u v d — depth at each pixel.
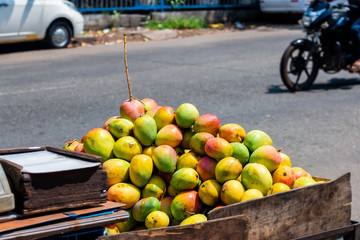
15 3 12.64
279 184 2.65
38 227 1.92
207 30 17.78
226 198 2.50
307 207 2.53
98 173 2.12
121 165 2.62
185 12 18.58
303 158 5.30
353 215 3.92
